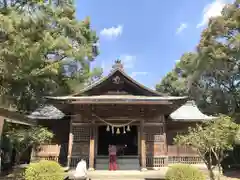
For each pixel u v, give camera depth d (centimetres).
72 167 1706
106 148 2222
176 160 1852
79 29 2480
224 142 1167
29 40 1444
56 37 2189
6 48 1288
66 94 2605
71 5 2441
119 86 1841
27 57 1442
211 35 2580
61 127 2003
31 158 1842
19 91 1959
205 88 3191
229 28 2488
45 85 2292
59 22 2225
